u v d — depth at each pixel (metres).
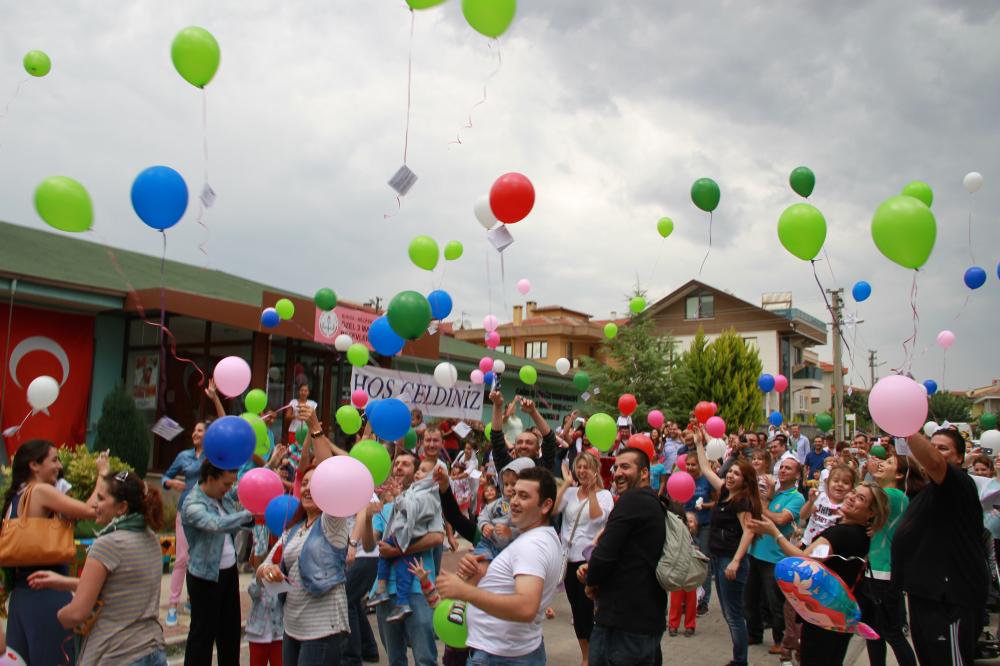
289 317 9.66
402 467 5.96
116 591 3.61
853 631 3.93
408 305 5.45
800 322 41.28
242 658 6.18
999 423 12.29
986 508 6.66
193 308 11.45
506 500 5.60
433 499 5.06
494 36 5.30
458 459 10.71
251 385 12.30
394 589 4.86
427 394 10.41
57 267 12.67
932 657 4.20
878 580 5.15
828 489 6.02
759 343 41.12
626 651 3.90
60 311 12.00
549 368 25.23
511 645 3.25
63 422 11.88
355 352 8.73
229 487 4.98
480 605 2.93
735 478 6.12
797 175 6.39
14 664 3.46
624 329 30.08
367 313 13.88
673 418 28.20
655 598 3.95
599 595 4.04
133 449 10.94
